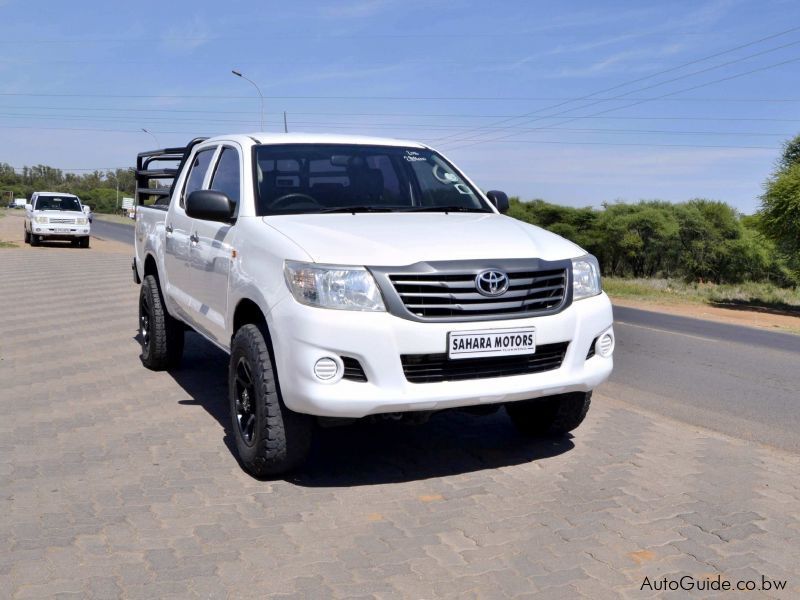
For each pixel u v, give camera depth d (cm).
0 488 442
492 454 518
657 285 2820
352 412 415
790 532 395
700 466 499
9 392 662
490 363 438
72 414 598
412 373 424
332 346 411
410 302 420
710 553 369
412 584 335
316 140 589
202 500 429
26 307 1196
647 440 557
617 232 3172
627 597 327
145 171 846
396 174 585
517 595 327
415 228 476
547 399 523
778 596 329
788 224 2186
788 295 2495
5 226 4953
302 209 527
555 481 466
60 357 814
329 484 458
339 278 417
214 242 550
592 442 549
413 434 562
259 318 480
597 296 485
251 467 461
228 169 584
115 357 818
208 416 598
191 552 363
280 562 355
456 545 375
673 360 998
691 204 3228
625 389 788
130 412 606
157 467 482
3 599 317
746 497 444
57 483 451
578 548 373
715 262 3134
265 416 442
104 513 408
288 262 434
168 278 684
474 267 430
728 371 921
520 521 404
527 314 441
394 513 414
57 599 318
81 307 1212
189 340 915
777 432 626
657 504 430
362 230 465
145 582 334
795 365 989
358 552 366
